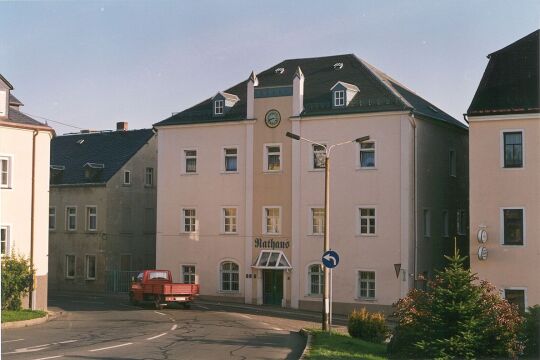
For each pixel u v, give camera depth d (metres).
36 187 38.78
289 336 27.38
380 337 26.08
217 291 47.56
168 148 49.69
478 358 19.58
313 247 44.47
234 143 47.50
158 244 49.66
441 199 45.84
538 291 34.91
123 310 40.34
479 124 36.38
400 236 41.88
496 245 35.75
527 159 35.44
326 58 49.28
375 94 43.69
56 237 59.28
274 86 46.19
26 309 36.38
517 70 37.28
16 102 41.41
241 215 47.06
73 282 58.16
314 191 44.59
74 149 62.84
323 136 44.41
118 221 57.88
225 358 20.06
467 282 20.20
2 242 37.47
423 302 20.70
